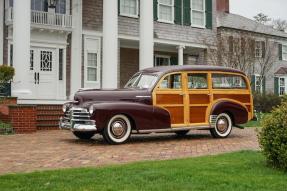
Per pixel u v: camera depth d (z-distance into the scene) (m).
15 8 17.53
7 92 17.08
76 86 21.86
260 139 7.67
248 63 29.81
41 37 20.98
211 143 11.91
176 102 12.49
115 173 6.84
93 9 22.58
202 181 6.30
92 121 11.29
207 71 13.16
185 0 26.34
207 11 27.34
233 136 13.89
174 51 26.89
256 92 29.88
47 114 16.06
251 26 34.16
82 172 6.95
